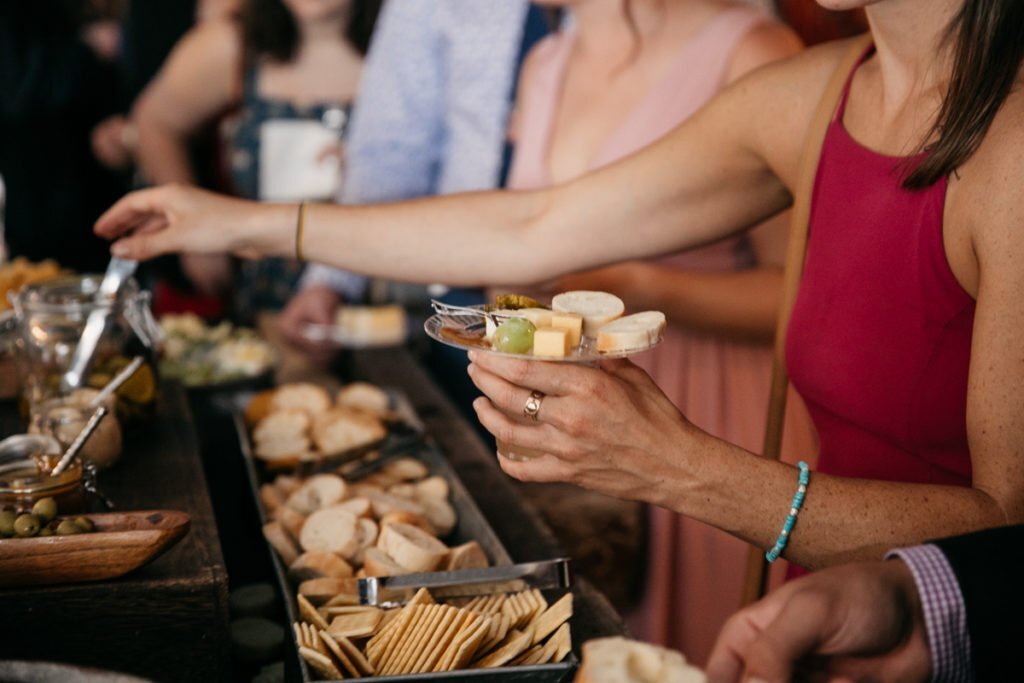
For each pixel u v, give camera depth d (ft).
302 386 7.36
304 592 4.73
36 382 5.70
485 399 4.16
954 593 3.19
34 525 4.17
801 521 3.99
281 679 4.93
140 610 4.19
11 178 12.79
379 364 9.32
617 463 4.03
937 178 4.25
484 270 5.92
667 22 8.34
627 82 8.46
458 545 5.73
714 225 5.77
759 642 3.00
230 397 8.31
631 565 7.54
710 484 4.01
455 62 10.34
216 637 4.30
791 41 8.16
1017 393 3.83
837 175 4.91
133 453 5.68
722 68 8.07
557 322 3.98
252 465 6.05
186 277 13.57
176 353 8.84
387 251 5.94
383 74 11.09
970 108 4.06
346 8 11.93
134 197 5.98
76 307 5.69
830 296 4.89
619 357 3.92
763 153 5.45
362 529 5.41
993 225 3.95
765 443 5.58
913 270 4.46
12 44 12.46
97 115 13.20
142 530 4.23
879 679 3.25
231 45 12.25
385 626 4.36
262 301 12.36
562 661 4.18
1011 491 3.86
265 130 12.24
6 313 6.45
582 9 8.52
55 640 4.12
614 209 5.73
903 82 4.61
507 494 6.58
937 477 4.70
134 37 14.69
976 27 4.05
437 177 11.23
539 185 8.92
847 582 3.12
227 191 12.76
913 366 4.57
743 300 7.80
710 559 7.84
